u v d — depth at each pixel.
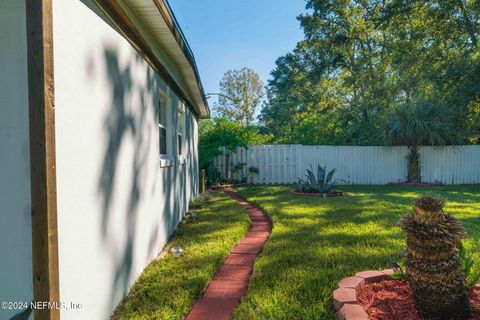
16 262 1.67
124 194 2.83
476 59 14.12
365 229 4.78
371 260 3.38
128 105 3.00
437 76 15.44
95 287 2.21
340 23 21.17
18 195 1.67
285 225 5.09
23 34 1.68
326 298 2.50
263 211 6.66
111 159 2.56
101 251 2.32
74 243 1.93
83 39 2.12
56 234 1.65
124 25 2.91
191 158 7.91
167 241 4.48
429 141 11.90
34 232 1.59
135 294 2.79
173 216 5.03
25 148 1.67
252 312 2.36
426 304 2.10
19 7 1.68
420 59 17.06
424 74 16.25
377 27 18.69
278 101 30.06
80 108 2.05
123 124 2.85
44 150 1.60
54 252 1.63
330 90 23.86
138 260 3.17
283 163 12.69
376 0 19.64
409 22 18.11
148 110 3.70
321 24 21.30
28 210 1.67
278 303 2.46
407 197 8.28
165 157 4.74
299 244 4.02
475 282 2.40
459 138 12.12
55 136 1.70
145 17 3.34
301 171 12.66
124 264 2.78
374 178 12.52
